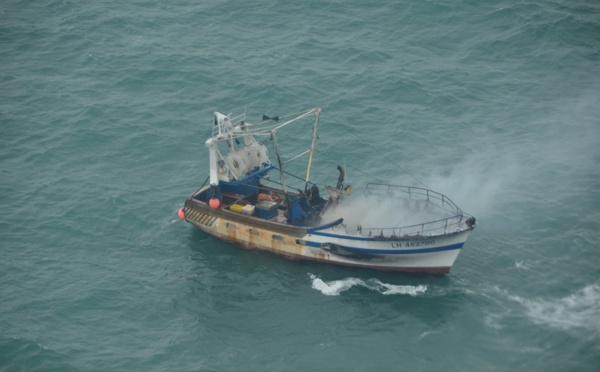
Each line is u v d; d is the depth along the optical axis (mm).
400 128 99438
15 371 60969
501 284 71125
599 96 106375
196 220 79312
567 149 95312
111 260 75875
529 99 106062
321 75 110562
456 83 109312
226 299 70188
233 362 62250
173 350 63781
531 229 79938
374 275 73312
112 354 63125
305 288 71438
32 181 88250
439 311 67562
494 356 62031
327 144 96062
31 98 104375
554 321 65750
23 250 76500
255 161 79812
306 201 76312
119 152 94750
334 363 61906
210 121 100938
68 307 68688
